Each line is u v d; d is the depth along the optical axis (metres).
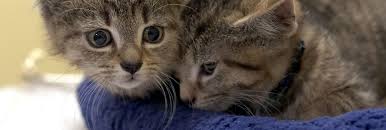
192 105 0.36
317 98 0.38
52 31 0.37
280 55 0.36
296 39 0.36
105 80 0.35
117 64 0.34
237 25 0.34
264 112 0.38
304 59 0.37
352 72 0.39
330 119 0.30
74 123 0.48
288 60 0.36
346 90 0.38
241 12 0.35
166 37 0.35
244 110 0.37
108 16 0.34
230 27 0.34
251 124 0.31
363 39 0.44
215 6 0.36
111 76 0.35
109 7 0.34
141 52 0.34
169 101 0.36
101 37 0.34
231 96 0.36
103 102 0.38
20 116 0.50
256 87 0.36
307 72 0.37
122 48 0.34
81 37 0.35
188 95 0.36
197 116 0.34
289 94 0.37
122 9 0.33
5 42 0.66
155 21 0.34
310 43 0.38
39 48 0.64
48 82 0.57
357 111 0.30
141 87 0.36
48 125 0.48
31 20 0.65
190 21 0.35
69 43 0.36
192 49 0.35
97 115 0.38
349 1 0.46
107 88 0.37
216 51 0.35
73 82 0.56
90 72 0.36
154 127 0.35
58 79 0.54
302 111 0.38
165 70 0.36
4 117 0.50
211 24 0.35
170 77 0.36
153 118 0.35
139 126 0.36
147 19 0.34
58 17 0.35
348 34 0.44
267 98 0.37
